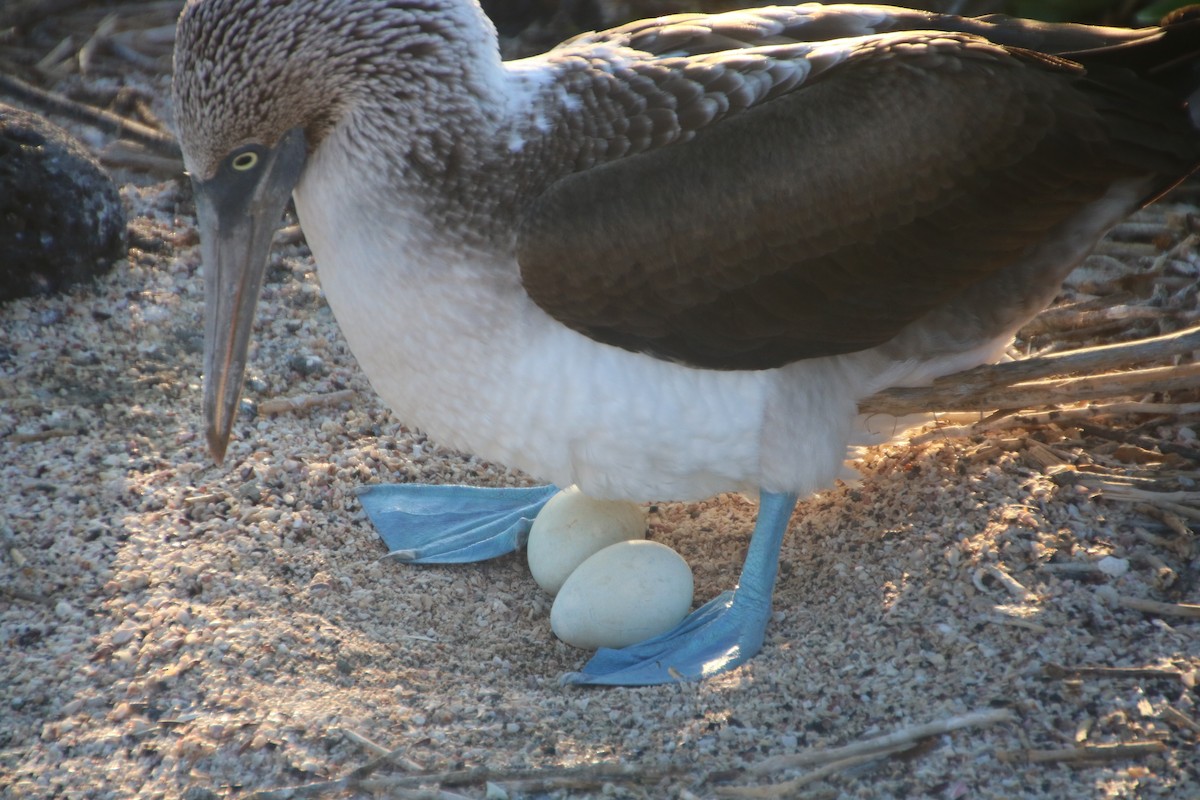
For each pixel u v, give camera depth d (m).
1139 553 8.74
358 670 8.55
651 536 10.38
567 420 8.27
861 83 8.04
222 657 8.42
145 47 16.33
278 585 9.30
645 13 15.99
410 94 7.75
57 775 7.61
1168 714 7.52
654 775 7.53
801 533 9.85
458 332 8.06
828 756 7.54
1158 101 8.65
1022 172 8.23
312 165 8.12
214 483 10.23
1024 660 8.02
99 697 8.12
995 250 8.40
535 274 7.89
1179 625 8.16
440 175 7.86
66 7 17.03
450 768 7.59
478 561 10.01
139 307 12.08
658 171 7.93
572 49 8.83
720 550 10.16
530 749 7.82
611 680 8.59
